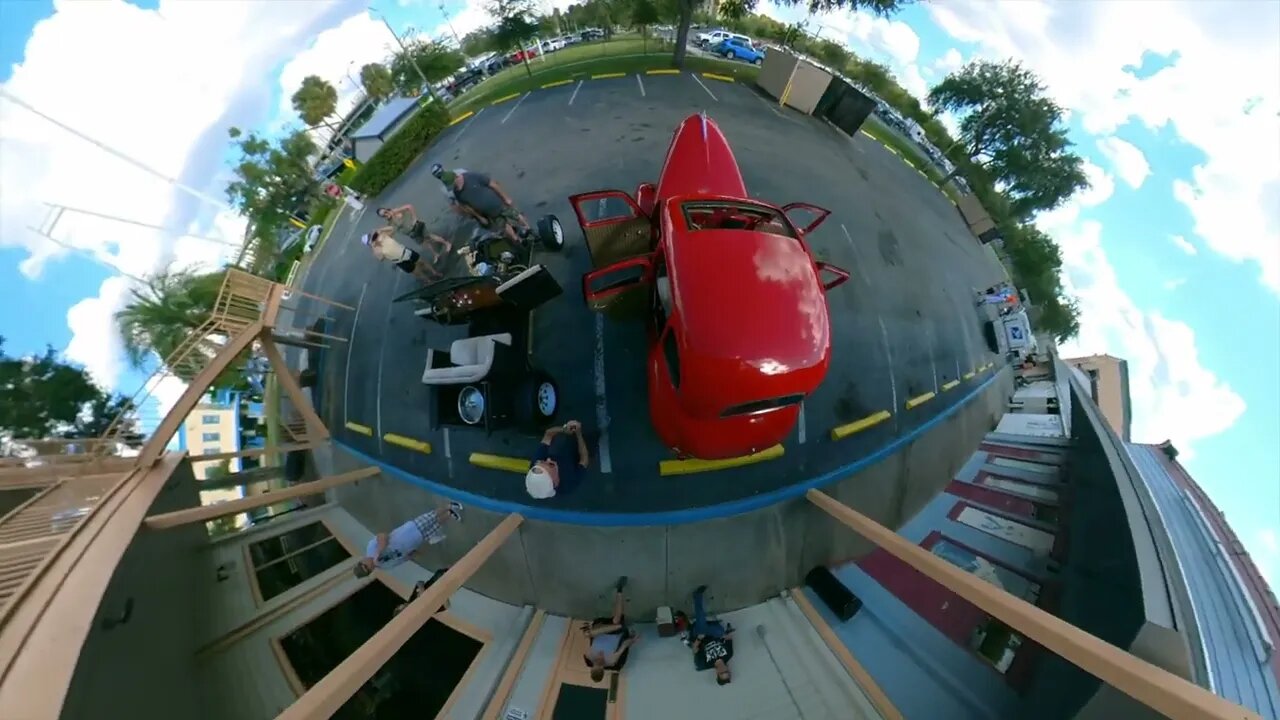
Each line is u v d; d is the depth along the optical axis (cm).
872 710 774
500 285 808
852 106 1546
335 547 1188
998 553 977
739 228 765
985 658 826
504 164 1347
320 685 438
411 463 1116
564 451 786
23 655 486
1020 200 2061
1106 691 559
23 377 1552
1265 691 597
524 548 974
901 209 1430
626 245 941
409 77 2002
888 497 1065
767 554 958
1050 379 1451
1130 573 720
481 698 835
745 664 866
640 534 941
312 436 1272
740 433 712
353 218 1555
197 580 1005
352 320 1320
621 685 843
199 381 1011
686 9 1563
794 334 621
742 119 1484
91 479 961
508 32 1845
